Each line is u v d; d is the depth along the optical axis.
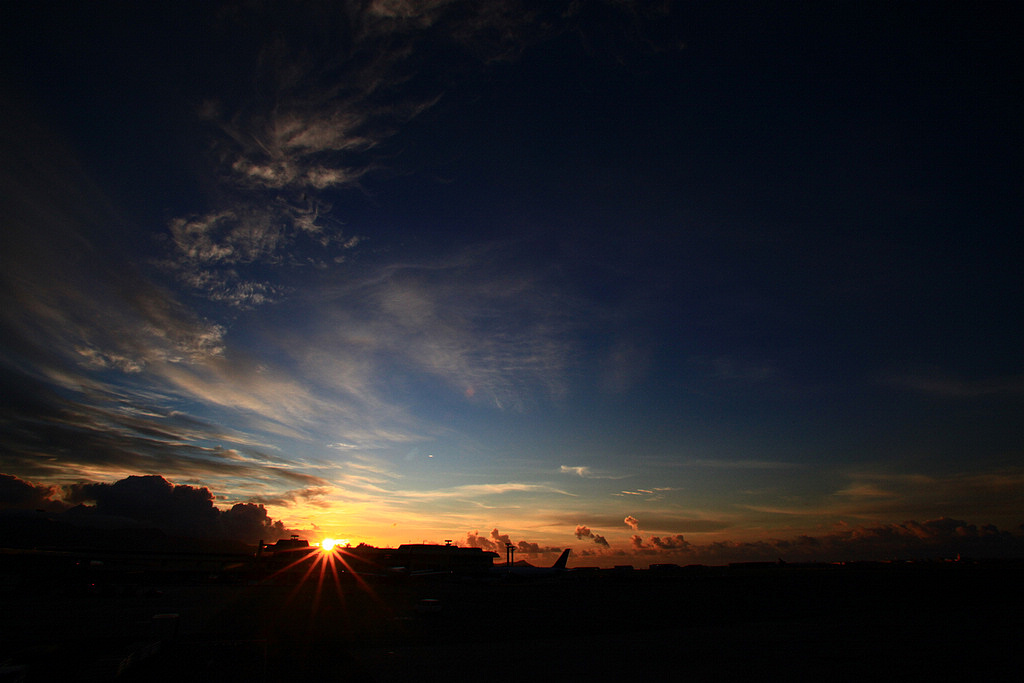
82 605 41.66
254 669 19.97
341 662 22.20
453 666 22.16
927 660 24.70
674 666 22.98
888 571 195.75
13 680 14.57
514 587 107.75
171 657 21.77
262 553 105.25
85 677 16.72
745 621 42.00
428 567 162.62
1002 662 24.22
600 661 24.03
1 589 52.72
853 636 32.94
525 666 22.55
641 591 94.00
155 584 74.56
